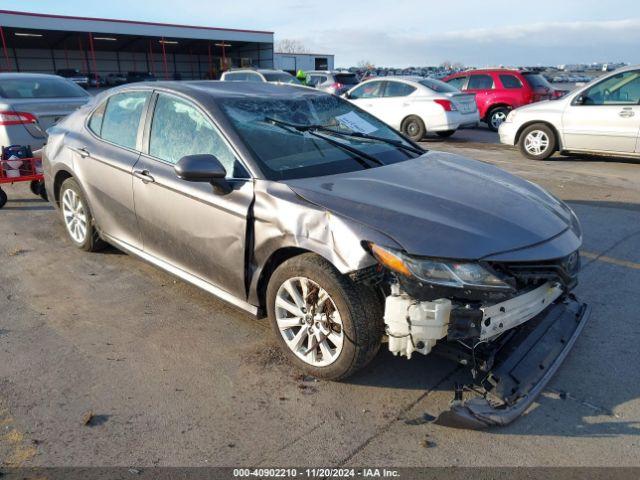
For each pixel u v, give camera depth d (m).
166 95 3.98
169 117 3.90
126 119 4.32
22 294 4.26
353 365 2.90
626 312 3.92
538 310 2.87
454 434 2.68
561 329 3.26
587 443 2.61
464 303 2.59
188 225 3.58
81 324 3.78
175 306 4.05
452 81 15.55
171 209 3.69
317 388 3.04
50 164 5.11
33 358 3.35
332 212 2.85
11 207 6.83
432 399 2.95
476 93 14.96
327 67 50.91
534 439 2.64
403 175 3.41
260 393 3.00
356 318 2.80
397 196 3.03
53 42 39.75
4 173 6.46
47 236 5.66
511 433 2.68
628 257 5.01
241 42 43.59
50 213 6.54
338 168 3.47
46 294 4.26
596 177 8.38
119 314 3.93
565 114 9.48
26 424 2.75
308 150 3.56
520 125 10.07
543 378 2.88
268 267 3.23
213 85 4.11
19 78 8.37
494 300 2.59
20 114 7.53
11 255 5.11
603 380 3.11
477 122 13.64
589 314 3.59
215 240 3.40
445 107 12.33
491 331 2.61
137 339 3.58
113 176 4.23
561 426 2.73
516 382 2.80
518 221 2.89
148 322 3.81
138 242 4.22
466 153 10.95
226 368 3.24
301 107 4.02
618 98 9.01
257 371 3.21
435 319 2.56
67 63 43.09
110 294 4.26
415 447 2.59
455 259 2.58
